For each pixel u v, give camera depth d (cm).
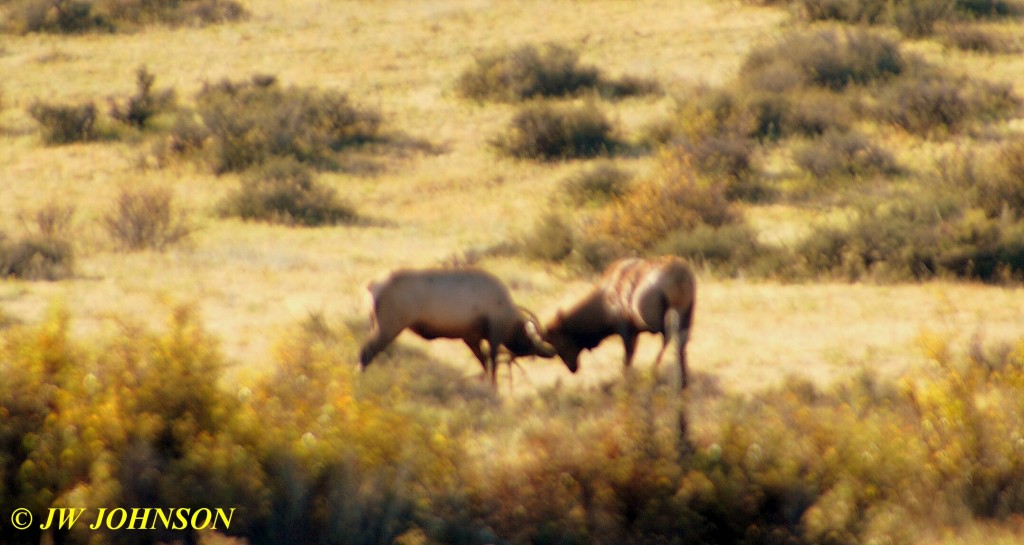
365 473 2844
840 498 2847
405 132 13700
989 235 7894
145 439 2803
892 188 10331
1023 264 7762
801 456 2981
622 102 14250
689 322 4650
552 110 12800
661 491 2825
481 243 9344
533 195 11356
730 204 9506
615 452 2917
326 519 2742
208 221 10494
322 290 6938
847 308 6650
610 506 2833
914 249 7894
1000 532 2955
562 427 3108
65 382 2912
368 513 2756
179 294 6606
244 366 4566
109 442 2784
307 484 2789
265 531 2728
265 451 2864
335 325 5700
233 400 3031
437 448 3000
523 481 2900
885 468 3064
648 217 8681
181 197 11431
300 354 3575
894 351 5466
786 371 5116
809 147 11488
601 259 8144
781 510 2856
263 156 12475
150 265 7875
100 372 2995
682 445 2986
